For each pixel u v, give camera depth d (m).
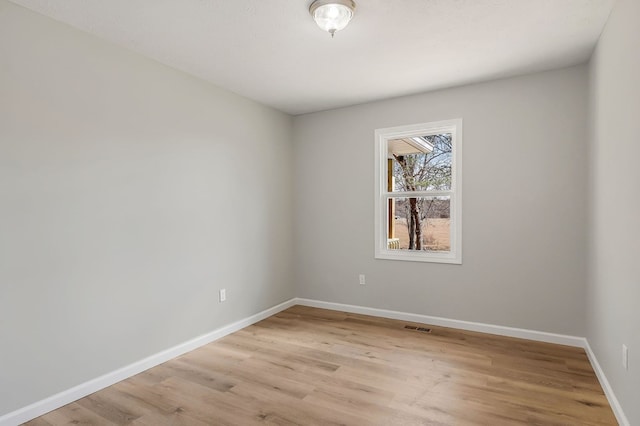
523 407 2.15
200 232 3.23
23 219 2.08
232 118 3.61
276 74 3.17
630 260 1.80
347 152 4.16
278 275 4.28
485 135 3.39
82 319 2.35
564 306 3.10
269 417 2.08
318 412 2.12
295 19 2.24
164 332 2.89
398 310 3.90
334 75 3.20
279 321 3.90
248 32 2.41
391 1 2.04
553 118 3.11
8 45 2.02
